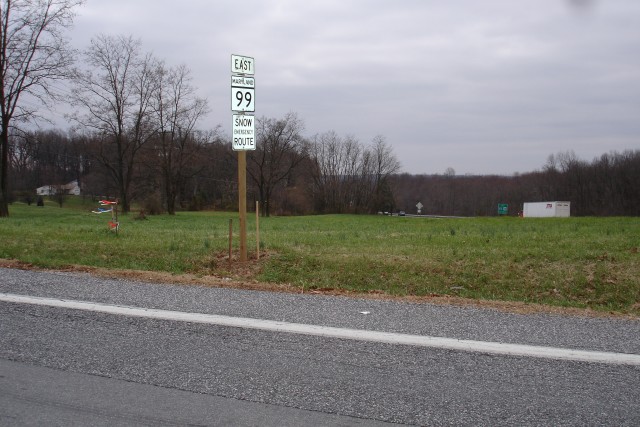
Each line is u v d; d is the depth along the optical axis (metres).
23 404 3.72
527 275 9.07
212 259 10.14
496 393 3.93
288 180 79.44
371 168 94.81
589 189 89.38
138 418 3.51
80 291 7.11
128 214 44.94
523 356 4.73
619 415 3.59
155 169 54.94
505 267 9.51
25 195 79.12
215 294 7.11
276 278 8.82
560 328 5.66
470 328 5.61
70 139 88.88
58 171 89.38
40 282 7.70
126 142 47.72
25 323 5.57
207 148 59.78
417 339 5.18
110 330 5.36
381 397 3.84
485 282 8.81
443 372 4.33
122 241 12.53
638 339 5.28
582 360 4.64
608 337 5.34
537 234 14.70
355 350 4.84
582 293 8.31
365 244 12.50
